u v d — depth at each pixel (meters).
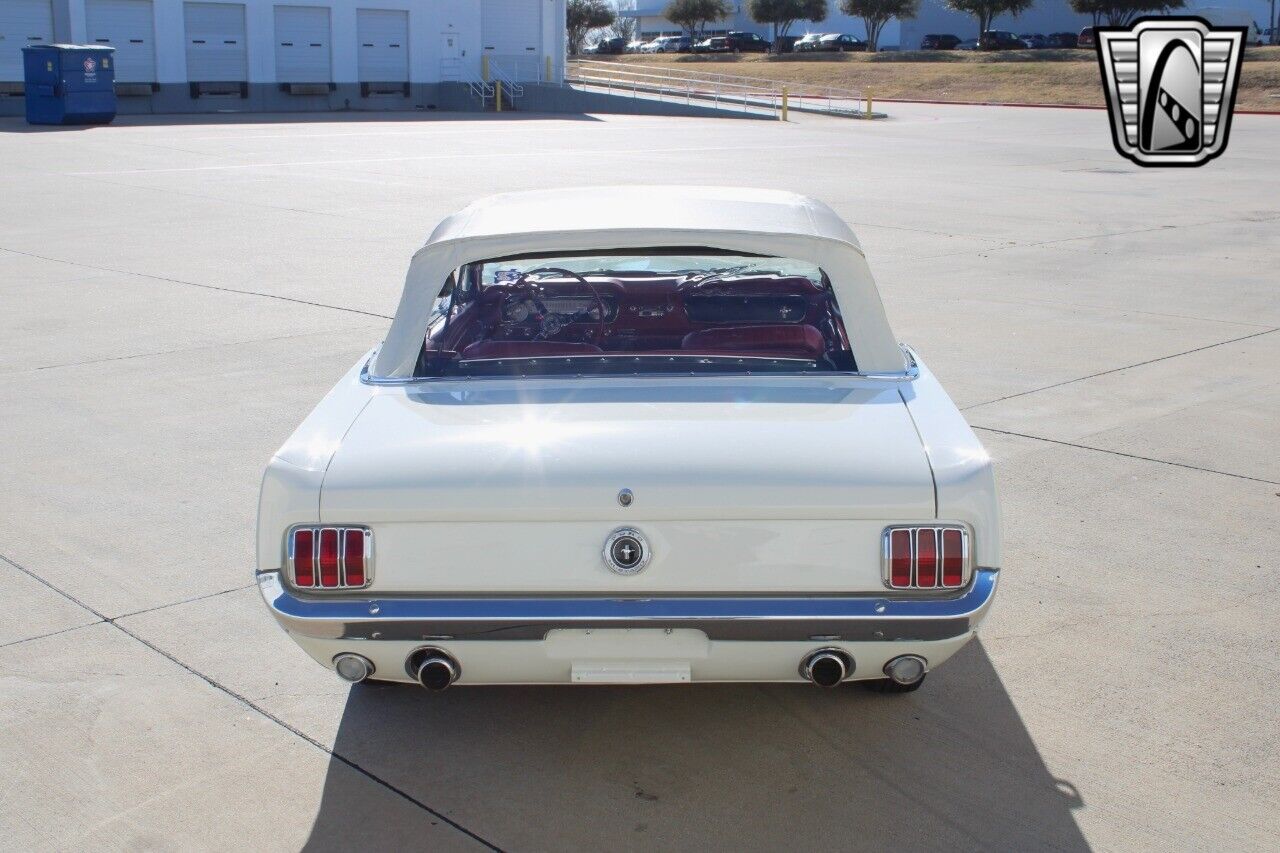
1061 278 11.22
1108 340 8.66
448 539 2.92
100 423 6.50
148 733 3.54
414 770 3.38
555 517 2.89
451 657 2.97
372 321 9.10
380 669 3.03
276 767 3.38
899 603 2.91
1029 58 60.03
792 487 2.89
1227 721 3.62
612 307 3.93
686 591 2.93
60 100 31.59
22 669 3.89
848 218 15.29
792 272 3.89
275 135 29.50
